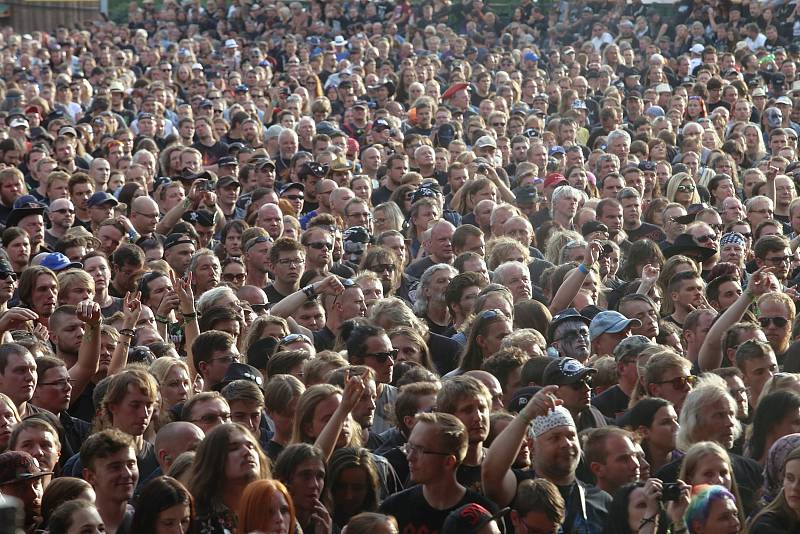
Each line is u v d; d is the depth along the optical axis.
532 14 51.56
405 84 39.56
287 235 21.58
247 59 47.16
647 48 47.03
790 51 45.66
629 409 13.15
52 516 9.66
